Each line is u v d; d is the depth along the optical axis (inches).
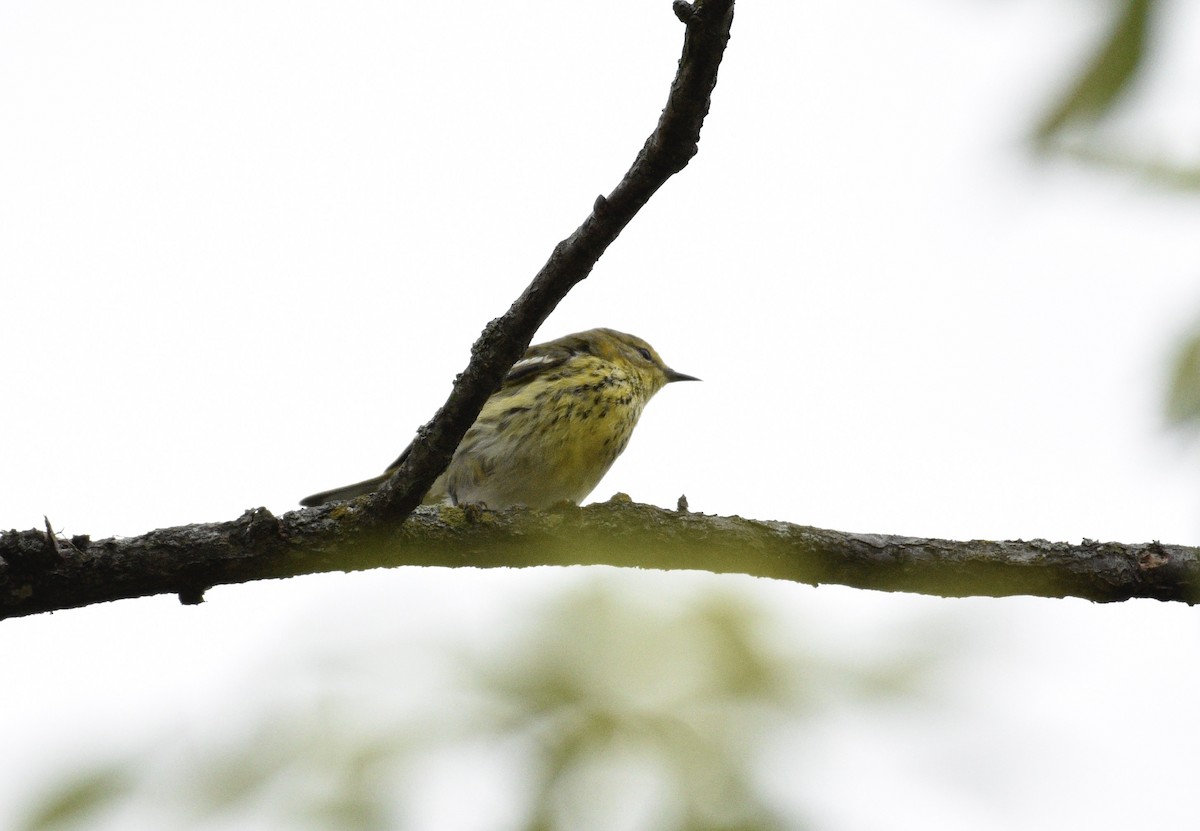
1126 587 365.1
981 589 370.3
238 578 343.6
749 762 317.4
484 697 330.6
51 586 327.3
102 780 299.9
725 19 285.7
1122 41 214.8
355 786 307.3
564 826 312.3
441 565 366.0
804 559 370.6
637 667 335.0
